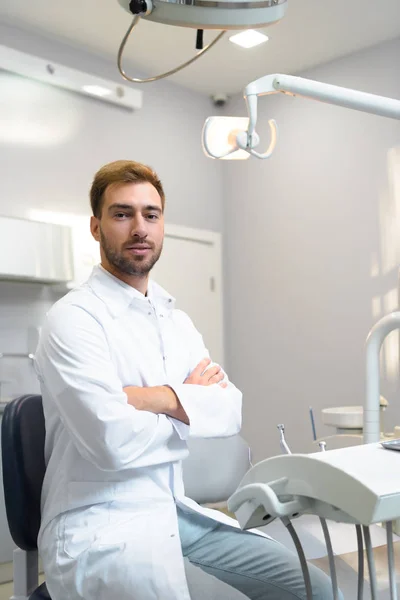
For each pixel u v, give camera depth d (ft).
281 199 15.21
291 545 5.60
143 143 14.69
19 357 12.01
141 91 14.48
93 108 13.73
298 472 3.21
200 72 14.87
